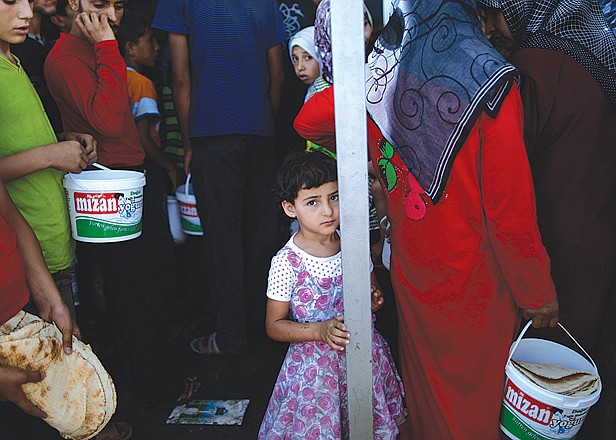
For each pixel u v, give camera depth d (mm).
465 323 1618
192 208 2869
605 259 1737
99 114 2027
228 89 2574
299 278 1739
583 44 1583
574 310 1790
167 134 3184
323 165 1676
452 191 1504
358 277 1292
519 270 1502
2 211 1389
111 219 1972
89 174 2084
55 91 2084
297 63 2717
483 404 1676
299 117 1903
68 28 2561
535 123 1636
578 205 1687
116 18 2184
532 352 1783
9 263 1243
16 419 1353
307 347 1750
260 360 2865
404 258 1693
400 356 1894
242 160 2678
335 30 1127
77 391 1401
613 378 1772
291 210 1786
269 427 1841
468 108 1398
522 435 1611
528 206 1438
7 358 1232
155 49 2957
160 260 2471
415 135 1538
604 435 1810
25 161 1622
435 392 1715
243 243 2971
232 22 2529
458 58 1425
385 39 1629
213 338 2955
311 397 1743
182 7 2541
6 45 1657
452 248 1557
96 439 2234
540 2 1607
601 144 1643
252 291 3021
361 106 1167
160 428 2361
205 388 2635
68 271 1881
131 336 2355
